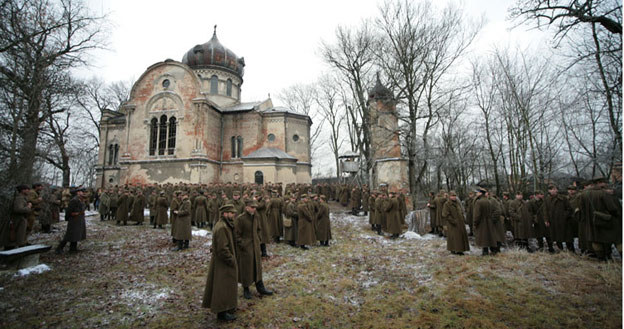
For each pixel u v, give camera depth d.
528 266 7.39
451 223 9.25
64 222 16.06
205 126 30.36
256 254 6.12
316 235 11.23
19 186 8.24
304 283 6.99
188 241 10.60
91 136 35.12
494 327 4.68
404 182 23.94
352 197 20.69
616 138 11.09
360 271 7.91
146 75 32.19
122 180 30.80
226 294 4.97
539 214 9.70
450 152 21.62
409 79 18.02
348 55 23.81
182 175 29.61
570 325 4.64
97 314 5.39
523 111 17.33
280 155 31.94
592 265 7.24
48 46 13.08
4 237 7.93
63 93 13.94
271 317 5.23
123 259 9.09
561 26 8.18
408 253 9.66
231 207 5.29
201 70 37.22
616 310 4.95
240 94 40.75
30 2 11.40
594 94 11.79
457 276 7.07
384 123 22.00
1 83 10.65
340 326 4.93
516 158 19.48
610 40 9.80
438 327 4.77
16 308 5.54
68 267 8.11
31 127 11.83
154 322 5.09
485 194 9.12
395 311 5.42
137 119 31.67
